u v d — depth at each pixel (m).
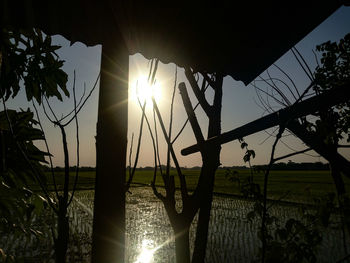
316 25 1.91
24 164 1.88
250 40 2.08
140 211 15.60
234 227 10.95
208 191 1.50
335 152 1.42
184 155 1.73
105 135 1.56
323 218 1.72
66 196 0.99
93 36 1.87
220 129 1.72
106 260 1.41
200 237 1.46
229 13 1.79
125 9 1.64
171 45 2.05
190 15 1.76
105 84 1.65
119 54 1.71
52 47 2.51
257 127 1.18
